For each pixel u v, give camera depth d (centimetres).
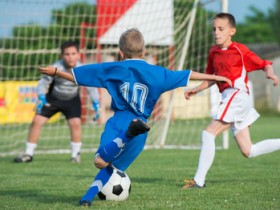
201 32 2703
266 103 5272
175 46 2445
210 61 1143
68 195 1026
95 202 908
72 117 1725
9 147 2491
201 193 1012
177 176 1318
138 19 2403
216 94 2641
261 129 3191
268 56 5550
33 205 912
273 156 1797
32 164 1670
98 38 2419
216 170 1430
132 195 997
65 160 1794
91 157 1902
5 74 3497
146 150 2103
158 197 970
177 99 3234
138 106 862
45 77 1642
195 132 2973
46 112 1731
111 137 848
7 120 3712
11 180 1279
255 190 1047
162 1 2380
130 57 881
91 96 1662
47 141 2670
